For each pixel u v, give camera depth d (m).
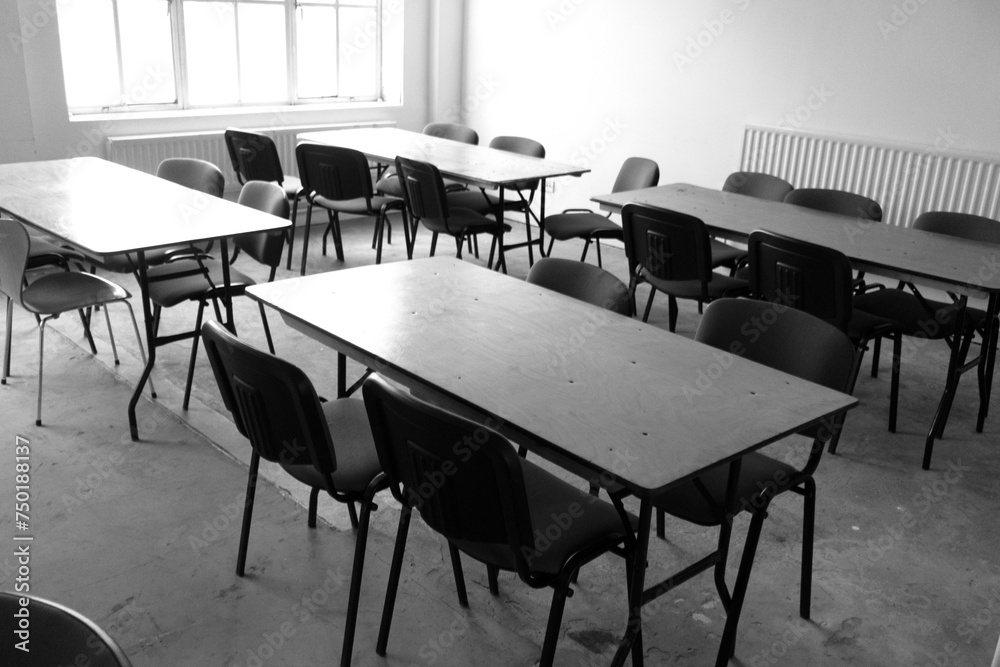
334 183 4.98
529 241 5.25
